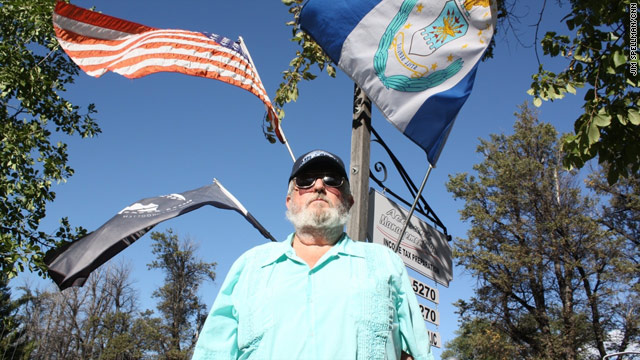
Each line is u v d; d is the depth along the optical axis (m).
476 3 4.21
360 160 4.69
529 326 20.95
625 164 4.48
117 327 38.19
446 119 4.15
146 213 5.39
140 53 5.90
